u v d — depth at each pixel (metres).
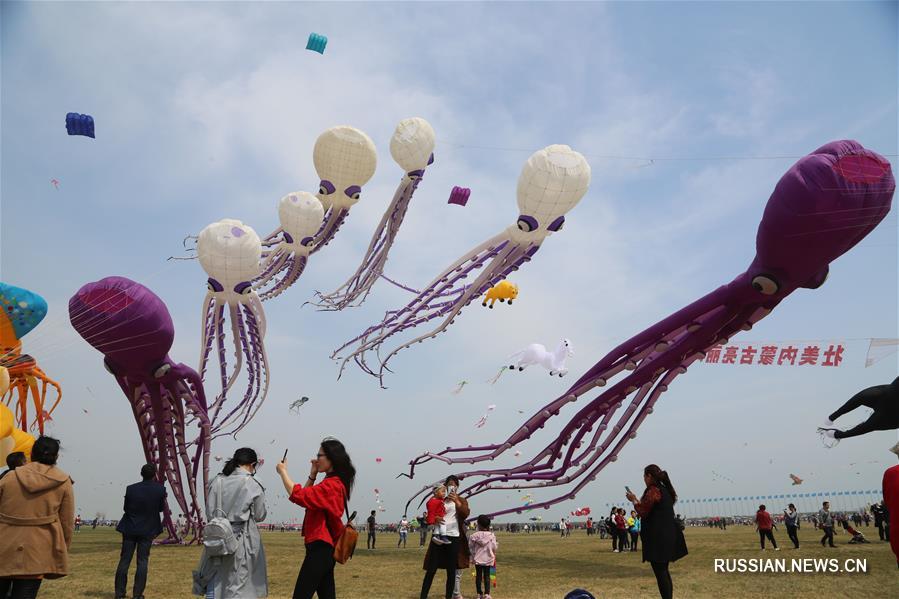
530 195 19.92
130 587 11.32
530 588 12.00
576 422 17.84
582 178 19.48
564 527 48.19
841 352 11.99
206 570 6.21
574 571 14.87
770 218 13.12
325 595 6.32
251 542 6.34
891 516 6.27
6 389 15.49
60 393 18.28
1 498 6.39
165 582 12.22
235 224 20.64
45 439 6.80
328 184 27.23
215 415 24.03
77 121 16.84
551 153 19.67
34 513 6.41
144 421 20.69
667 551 8.15
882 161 12.05
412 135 26.20
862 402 11.69
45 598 9.89
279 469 6.32
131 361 17.53
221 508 6.30
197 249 20.77
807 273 13.73
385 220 28.50
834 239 12.75
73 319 16.11
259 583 6.33
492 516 11.08
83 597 10.00
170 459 22.03
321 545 6.16
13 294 16.89
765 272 13.82
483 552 10.63
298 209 25.42
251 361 23.56
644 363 16.77
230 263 20.33
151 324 16.56
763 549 20.36
